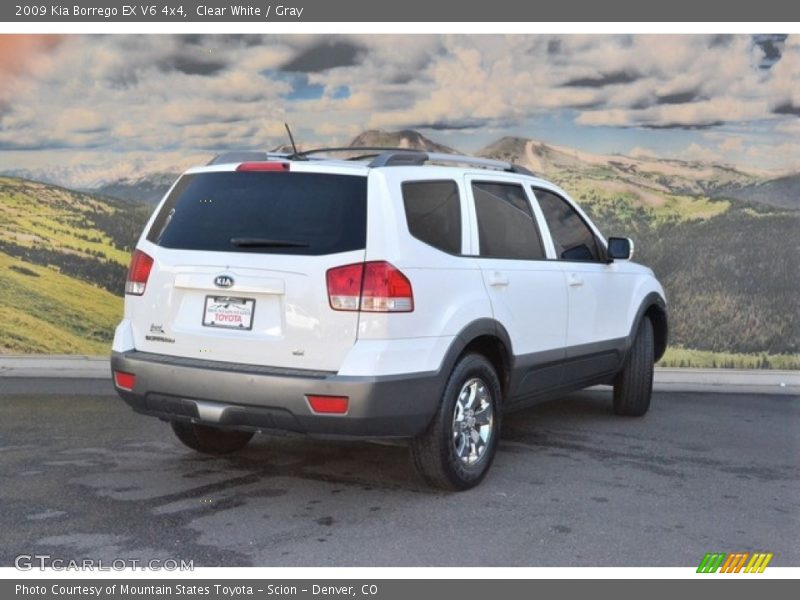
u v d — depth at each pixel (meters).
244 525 4.56
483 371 5.18
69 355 9.29
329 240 4.62
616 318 6.75
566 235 6.35
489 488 5.26
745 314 9.08
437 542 4.39
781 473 5.72
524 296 5.57
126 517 4.64
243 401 4.59
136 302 5.04
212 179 5.06
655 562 4.23
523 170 6.24
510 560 4.20
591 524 4.68
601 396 8.27
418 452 4.93
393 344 4.54
